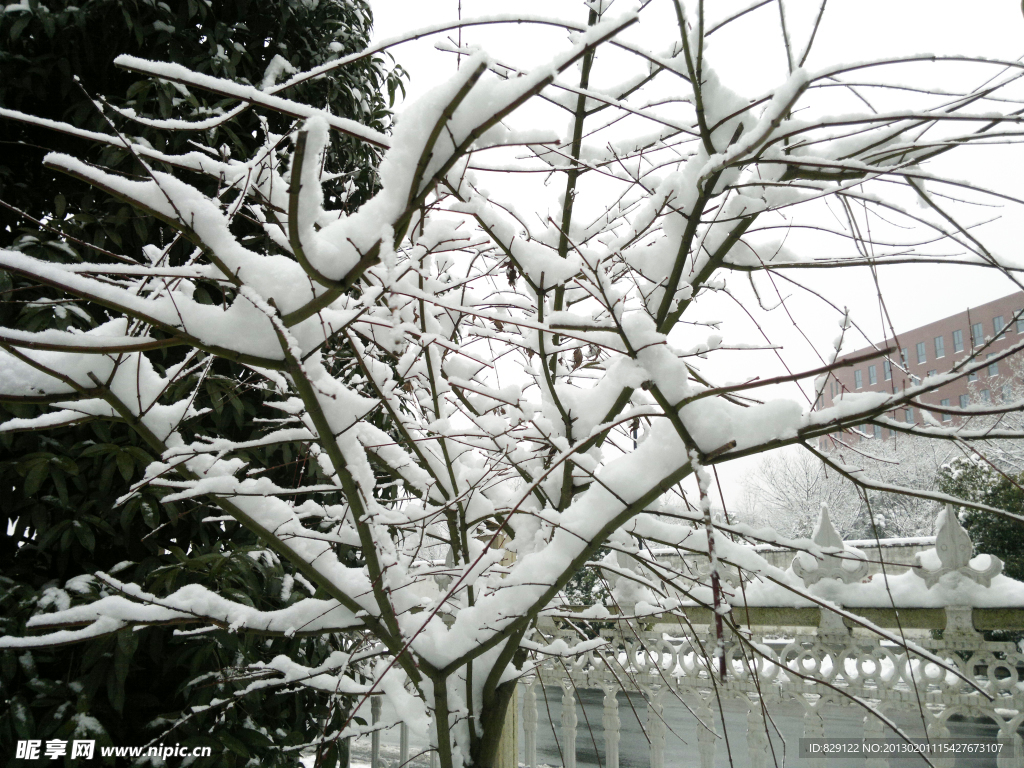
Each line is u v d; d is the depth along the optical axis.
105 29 3.08
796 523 17.33
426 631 2.07
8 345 1.33
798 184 1.57
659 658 3.29
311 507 2.30
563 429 2.45
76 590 2.56
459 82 1.12
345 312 1.62
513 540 2.59
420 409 2.81
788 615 2.99
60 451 2.78
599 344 1.62
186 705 2.68
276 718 3.04
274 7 3.57
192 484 1.86
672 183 1.99
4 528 2.75
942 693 2.64
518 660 2.65
